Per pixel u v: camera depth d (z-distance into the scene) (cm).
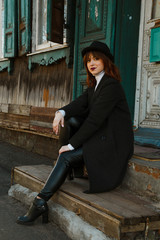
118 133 206
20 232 201
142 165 203
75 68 385
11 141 589
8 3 553
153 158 219
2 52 619
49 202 229
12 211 243
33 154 489
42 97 500
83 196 201
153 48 311
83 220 192
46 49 467
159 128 310
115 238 168
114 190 220
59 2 389
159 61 308
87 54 217
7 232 200
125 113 213
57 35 395
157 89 313
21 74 566
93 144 205
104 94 203
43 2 482
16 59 582
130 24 340
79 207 195
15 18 536
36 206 207
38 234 199
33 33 502
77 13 379
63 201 213
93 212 181
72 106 231
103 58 212
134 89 349
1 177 371
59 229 209
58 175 207
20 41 531
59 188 222
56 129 221
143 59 333
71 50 407
